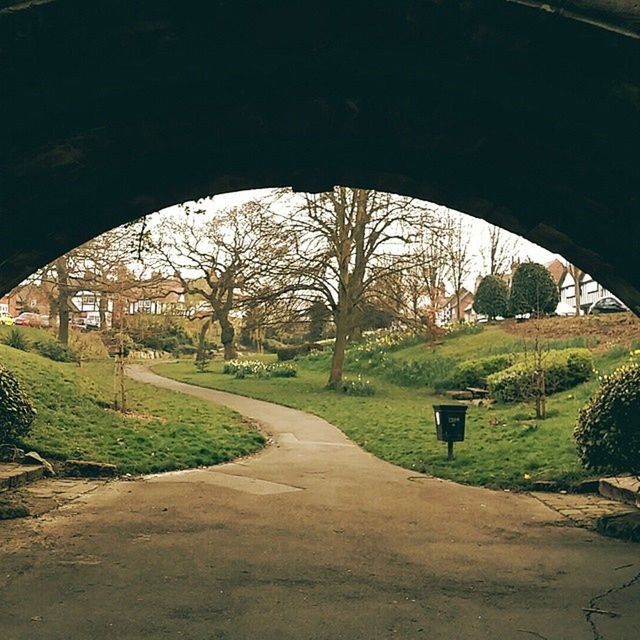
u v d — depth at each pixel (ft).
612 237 21.72
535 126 17.54
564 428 49.55
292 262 88.79
